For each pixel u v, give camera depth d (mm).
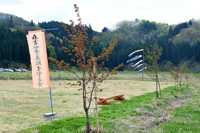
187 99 16844
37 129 7590
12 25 113562
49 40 94438
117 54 78625
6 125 8328
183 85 30344
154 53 18000
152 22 151250
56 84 30312
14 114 10375
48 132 7238
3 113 10570
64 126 7855
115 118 9406
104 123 8367
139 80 44125
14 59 69250
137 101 14266
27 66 69375
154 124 8969
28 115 10172
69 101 14773
